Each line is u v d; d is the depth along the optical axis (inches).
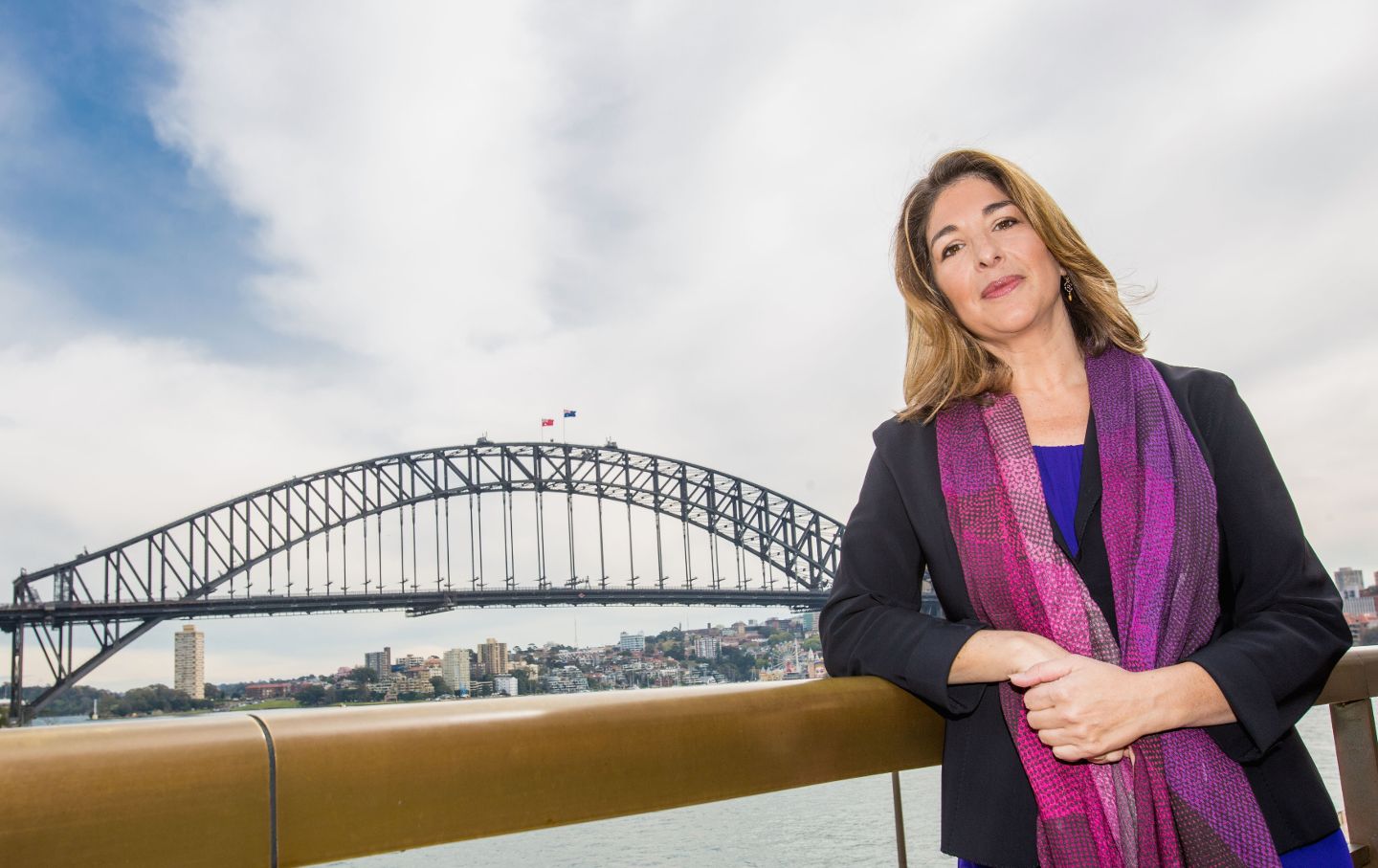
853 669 60.9
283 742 35.7
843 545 65.4
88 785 31.4
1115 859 50.4
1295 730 56.1
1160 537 53.6
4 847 29.8
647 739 45.5
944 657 54.0
